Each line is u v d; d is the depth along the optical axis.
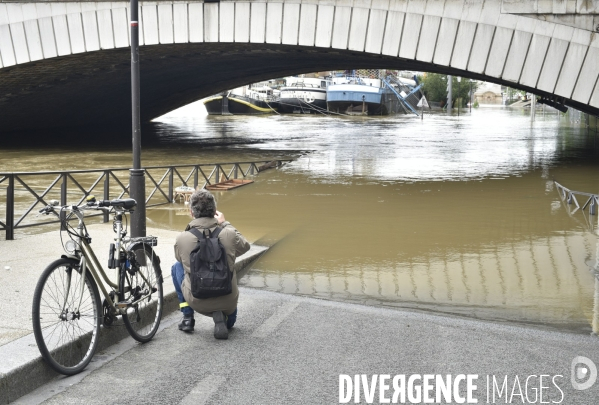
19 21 26.58
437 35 20.56
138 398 4.96
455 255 10.81
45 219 13.68
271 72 47.97
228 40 24.11
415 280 9.22
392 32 21.28
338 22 22.19
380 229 12.98
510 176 22.30
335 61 38.16
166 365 5.69
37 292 5.04
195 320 7.07
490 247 11.45
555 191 18.66
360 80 82.81
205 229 6.27
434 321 7.25
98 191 18.31
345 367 5.72
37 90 36.31
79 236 5.63
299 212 14.91
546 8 18.95
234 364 5.73
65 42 26.23
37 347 5.41
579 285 9.03
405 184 20.17
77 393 5.05
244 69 44.50
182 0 24.55
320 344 6.33
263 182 20.55
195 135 45.16
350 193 18.12
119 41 25.66
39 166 25.16
